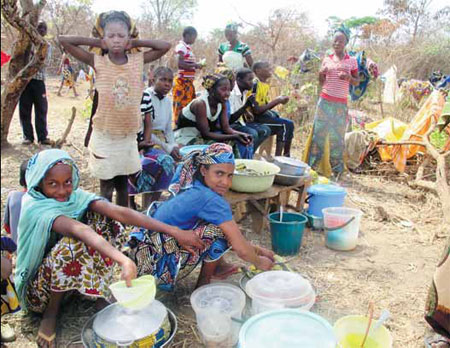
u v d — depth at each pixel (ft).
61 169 7.62
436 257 11.85
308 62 28.63
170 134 14.10
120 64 10.71
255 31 47.75
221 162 8.36
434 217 14.80
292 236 11.30
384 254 11.96
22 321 8.26
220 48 22.94
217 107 14.52
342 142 18.80
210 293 8.16
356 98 22.59
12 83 17.66
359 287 10.14
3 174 16.47
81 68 60.44
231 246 8.79
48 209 7.55
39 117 20.54
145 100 12.84
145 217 8.11
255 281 8.19
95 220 8.38
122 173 11.58
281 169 13.17
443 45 49.34
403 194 17.20
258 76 18.54
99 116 10.91
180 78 21.95
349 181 18.75
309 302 7.91
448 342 7.79
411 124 20.84
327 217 11.93
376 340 7.28
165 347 7.49
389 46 47.75
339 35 17.88
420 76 47.67
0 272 5.67
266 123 18.24
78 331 8.09
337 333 7.30
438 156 16.20
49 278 7.55
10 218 8.77
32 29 15.52
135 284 6.91
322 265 11.13
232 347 7.68
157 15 69.56
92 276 7.65
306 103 26.43
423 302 9.57
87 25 44.80
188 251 8.63
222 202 8.41
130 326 7.00
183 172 8.89
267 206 12.61
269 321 6.46
